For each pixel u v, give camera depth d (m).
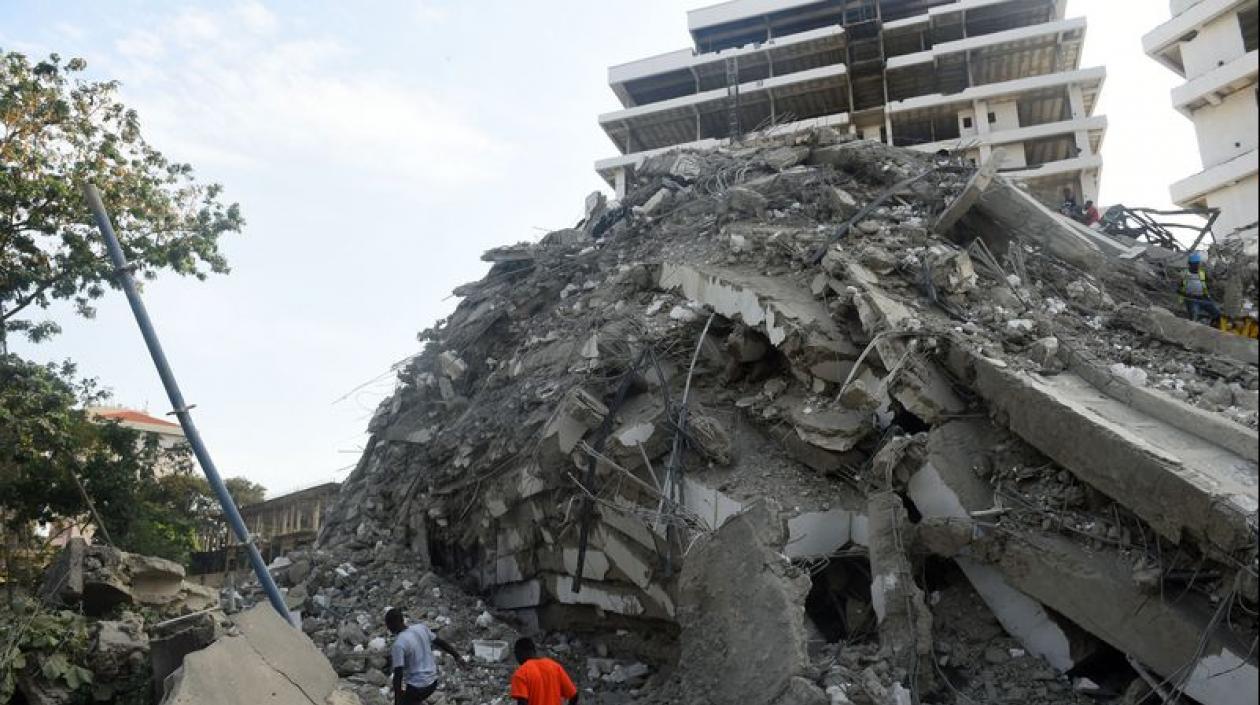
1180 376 7.55
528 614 10.30
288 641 7.58
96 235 14.98
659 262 11.48
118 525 16.17
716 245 11.43
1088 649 6.23
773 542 6.71
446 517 11.63
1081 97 38.38
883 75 41.88
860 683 5.95
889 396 7.90
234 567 20.52
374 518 13.20
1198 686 5.41
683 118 45.06
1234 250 10.18
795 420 8.30
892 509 7.00
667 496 8.51
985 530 6.66
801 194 12.07
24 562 15.11
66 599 8.85
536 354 12.01
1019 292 8.98
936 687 6.34
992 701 6.21
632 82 46.75
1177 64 29.86
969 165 12.37
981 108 39.84
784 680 5.92
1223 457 6.06
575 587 9.45
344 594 10.88
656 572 8.51
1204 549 5.55
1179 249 10.93
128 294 8.50
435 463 12.36
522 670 6.22
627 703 7.96
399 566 11.55
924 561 7.19
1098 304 9.04
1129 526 6.20
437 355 14.60
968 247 9.88
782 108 44.34
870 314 8.36
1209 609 5.62
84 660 7.90
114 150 15.21
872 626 7.28
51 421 14.37
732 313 9.70
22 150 14.45
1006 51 40.16
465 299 15.48
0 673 7.28
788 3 44.66
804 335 8.64
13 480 14.71
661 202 13.84
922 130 42.19
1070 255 9.76
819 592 7.69
